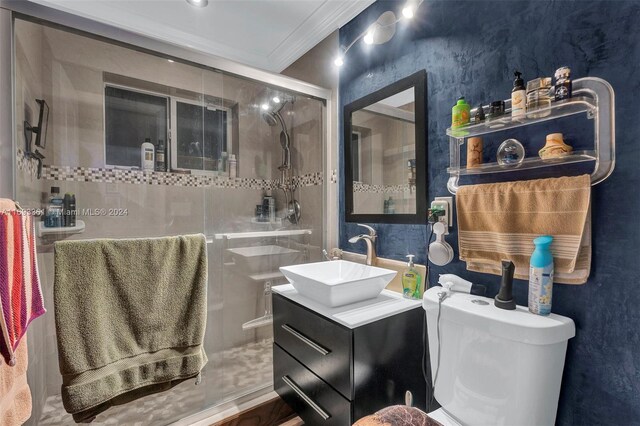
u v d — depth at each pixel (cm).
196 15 188
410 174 143
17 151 116
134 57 155
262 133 222
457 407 97
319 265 155
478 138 112
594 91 87
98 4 176
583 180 87
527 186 99
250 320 207
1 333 76
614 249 84
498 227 106
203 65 163
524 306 101
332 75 193
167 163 186
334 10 179
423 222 137
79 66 152
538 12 100
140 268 124
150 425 146
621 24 83
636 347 81
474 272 117
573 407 91
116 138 168
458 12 123
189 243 137
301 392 125
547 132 98
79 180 154
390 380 113
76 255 112
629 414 82
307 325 122
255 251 213
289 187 224
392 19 143
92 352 112
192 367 132
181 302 133
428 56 135
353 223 177
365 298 125
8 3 109
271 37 212
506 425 85
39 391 130
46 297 132
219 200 204
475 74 117
